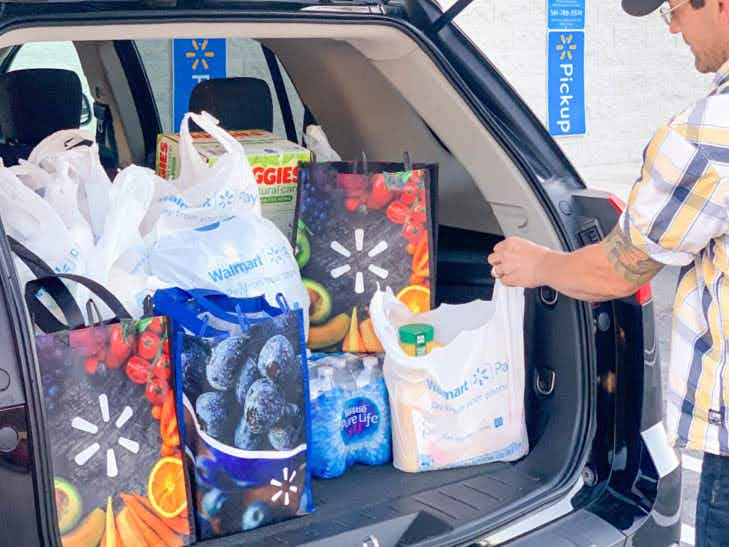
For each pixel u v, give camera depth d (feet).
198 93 10.84
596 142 34.60
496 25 30.68
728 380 5.80
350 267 8.06
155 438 6.35
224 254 7.30
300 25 6.88
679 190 5.57
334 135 10.30
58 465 5.96
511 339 7.65
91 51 10.72
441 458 7.59
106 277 6.77
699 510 6.16
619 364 7.57
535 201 7.75
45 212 6.50
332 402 7.52
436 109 7.97
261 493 6.72
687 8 5.82
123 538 6.24
